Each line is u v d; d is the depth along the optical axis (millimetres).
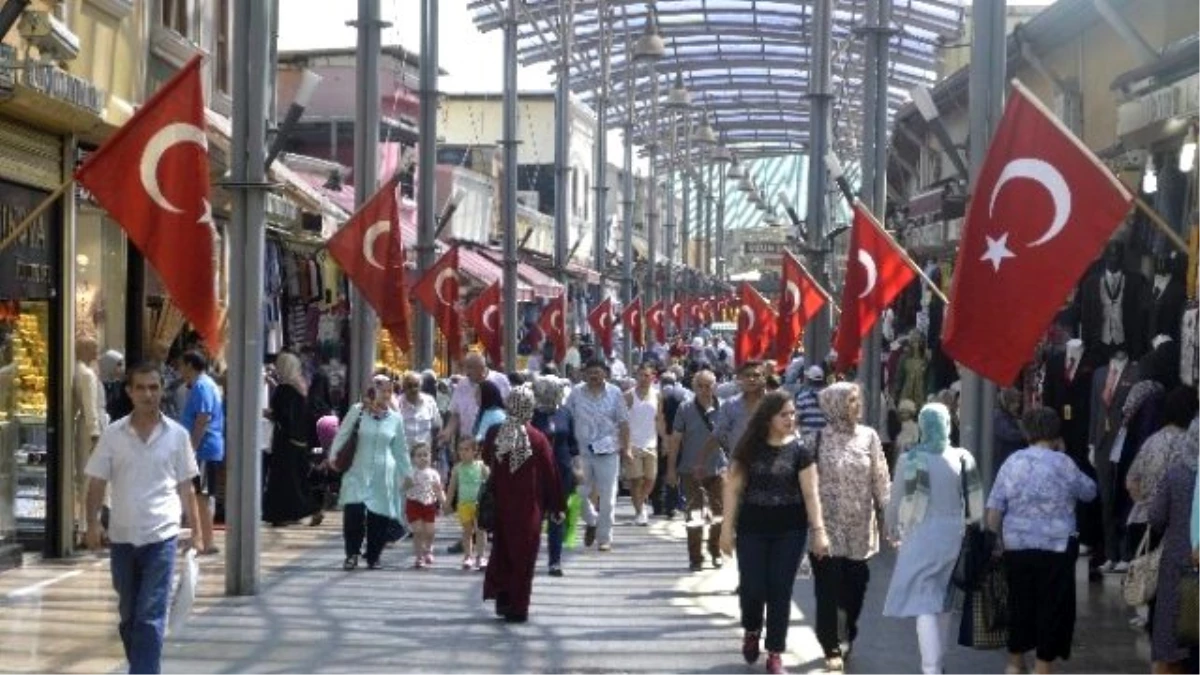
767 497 13328
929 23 40281
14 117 17438
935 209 28844
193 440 19453
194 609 15891
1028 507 12516
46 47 17109
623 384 28734
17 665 12820
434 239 29828
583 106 76500
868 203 27344
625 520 26406
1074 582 12617
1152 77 17578
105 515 17891
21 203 17875
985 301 12641
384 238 21891
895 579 12867
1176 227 18750
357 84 25016
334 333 32156
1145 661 13805
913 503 12859
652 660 13828
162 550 11398
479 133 73062
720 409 18719
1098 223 12422
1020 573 12562
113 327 22156
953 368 27234
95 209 21141
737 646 14508
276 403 23500
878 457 13727
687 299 82875
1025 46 27844
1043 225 12523
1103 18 22969
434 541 22281
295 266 29438
